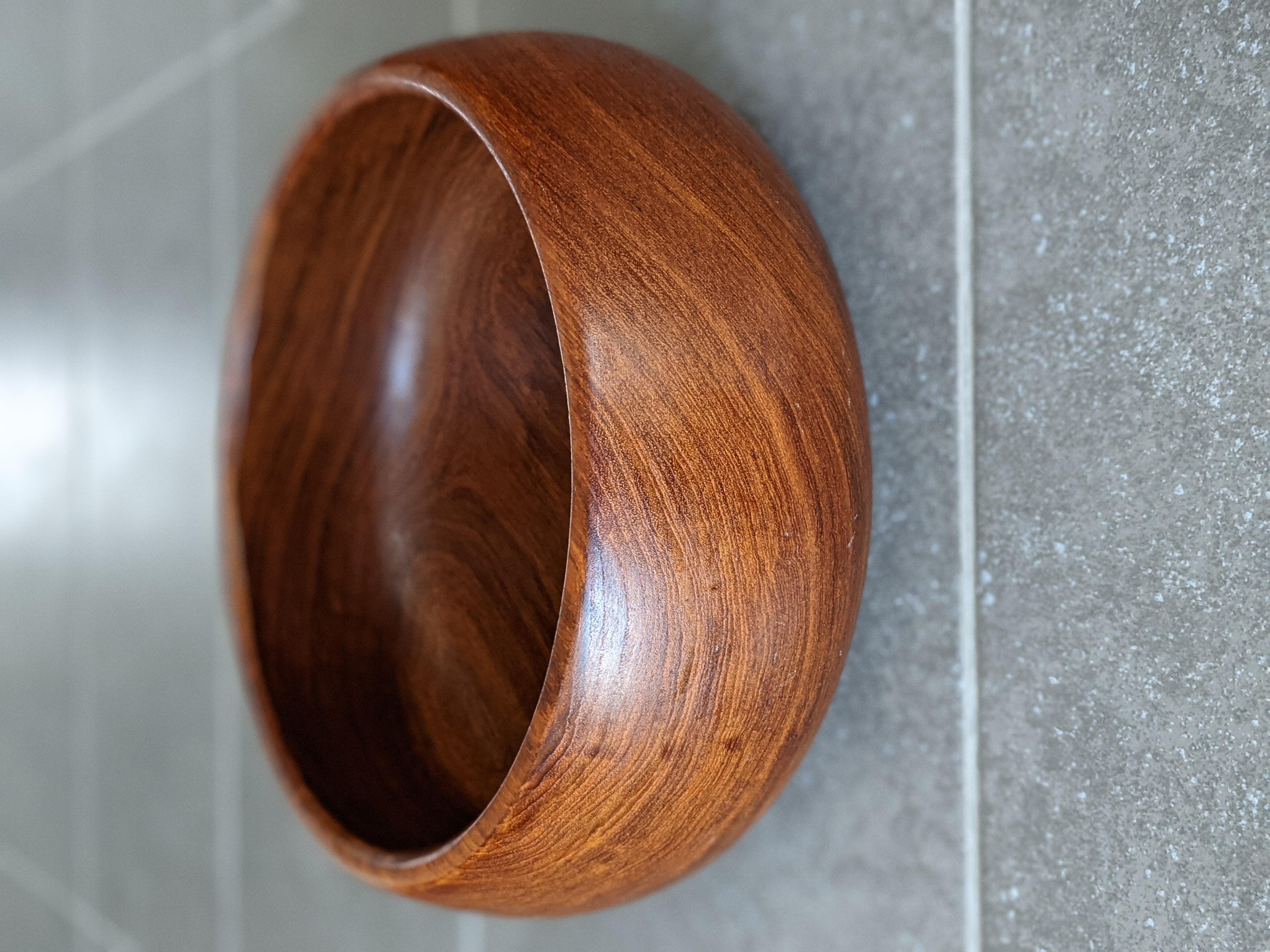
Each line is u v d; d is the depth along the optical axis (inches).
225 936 25.3
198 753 26.1
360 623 16.9
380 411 17.2
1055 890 11.7
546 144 10.4
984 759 12.3
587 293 9.7
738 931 14.9
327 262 16.4
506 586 14.9
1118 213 11.1
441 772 15.4
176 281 26.8
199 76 25.6
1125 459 11.1
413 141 15.0
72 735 31.0
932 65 12.6
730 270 10.4
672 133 11.0
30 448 32.8
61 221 31.3
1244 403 10.2
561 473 14.2
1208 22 10.4
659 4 15.6
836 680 11.3
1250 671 10.2
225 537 16.6
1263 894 10.1
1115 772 11.2
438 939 19.8
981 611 12.3
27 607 33.1
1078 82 11.4
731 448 9.9
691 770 10.2
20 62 32.9
